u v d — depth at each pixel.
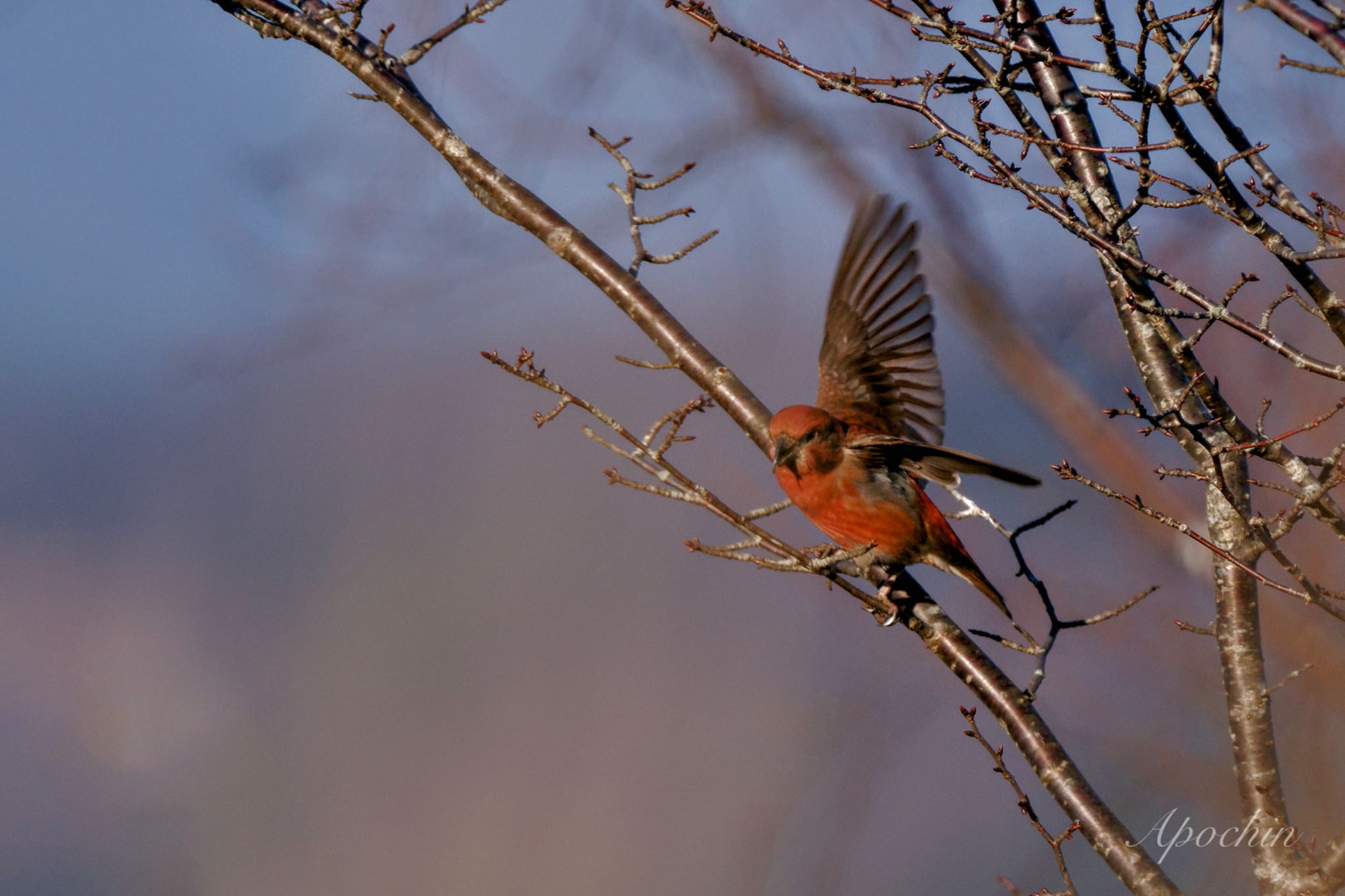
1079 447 9.78
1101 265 9.16
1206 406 6.99
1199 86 6.29
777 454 9.57
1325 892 7.36
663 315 10.24
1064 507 8.16
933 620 9.21
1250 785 8.00
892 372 9.91
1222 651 8.29
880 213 9.80
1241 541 8.31
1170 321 6.95
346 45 10.44
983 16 6.85
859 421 9.95
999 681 8.85
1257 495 10.38
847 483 9.51
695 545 8.26
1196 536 6.88
